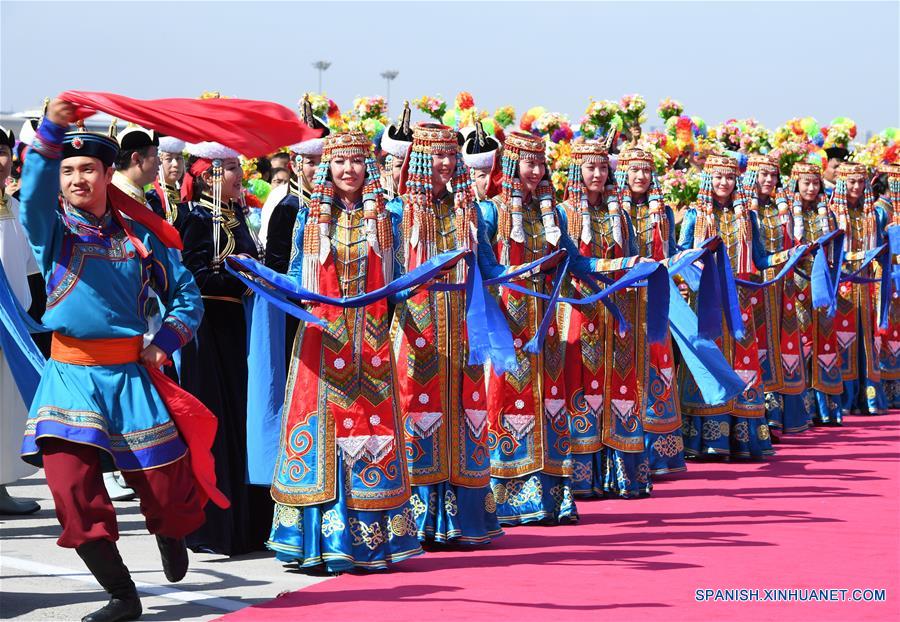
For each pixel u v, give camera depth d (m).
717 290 7.97
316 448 5.81
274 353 6.26
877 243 11.97
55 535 6.75
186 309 5.06
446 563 6.07
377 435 5.86
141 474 4.79
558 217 7.43
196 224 6.50
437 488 6.41
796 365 10.88
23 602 5.13
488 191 7.48
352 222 6.02
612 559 6.16
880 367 12.98
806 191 11.10
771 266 9.96
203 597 5.29
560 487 7.24
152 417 4.83
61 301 4.76
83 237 4.82
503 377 7.16
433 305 6.41
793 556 6.24
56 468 4.69
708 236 9.56
